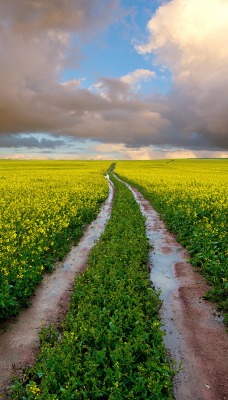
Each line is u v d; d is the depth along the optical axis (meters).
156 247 13.70
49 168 79.38
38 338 7.03
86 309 7.40
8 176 48.75
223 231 13.32
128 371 5.62
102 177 47.34
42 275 10.59
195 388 5.57
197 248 12.38
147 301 8.00
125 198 26.69
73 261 12.05
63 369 5.48
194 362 6.20
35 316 7.98
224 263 10.19
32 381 5.35
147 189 30.70
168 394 5.21
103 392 5.11
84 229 17.31
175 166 92.19
